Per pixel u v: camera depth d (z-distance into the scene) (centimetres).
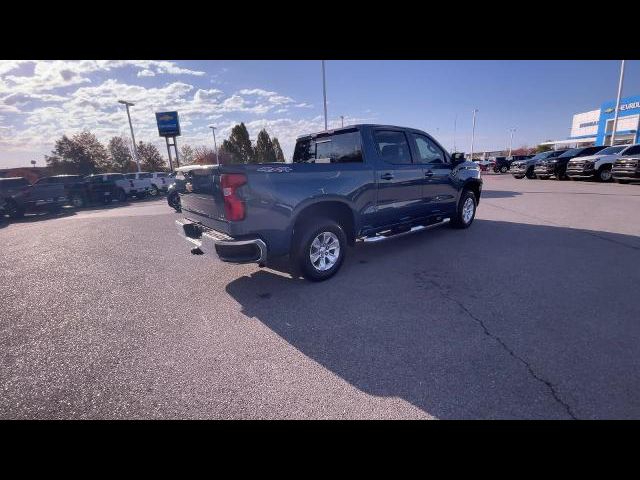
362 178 444
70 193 1850
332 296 381
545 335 282
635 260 466
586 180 1761
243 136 5384
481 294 370
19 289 459
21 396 236
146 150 5903
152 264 554
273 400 220
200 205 400
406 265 479
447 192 611
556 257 490
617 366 238
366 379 237
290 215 375
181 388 237
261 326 321
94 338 315
